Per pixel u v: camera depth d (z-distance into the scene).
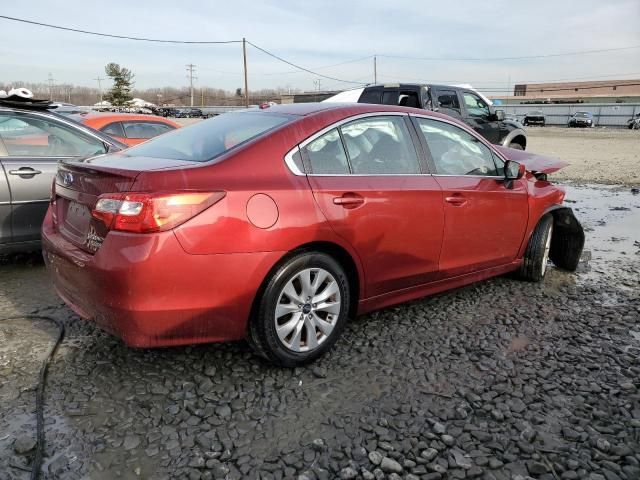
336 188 3.12
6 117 4.64
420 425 2.57
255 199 2.79
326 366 3.14
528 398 2.82
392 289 3.56
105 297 2.63
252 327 2.92
